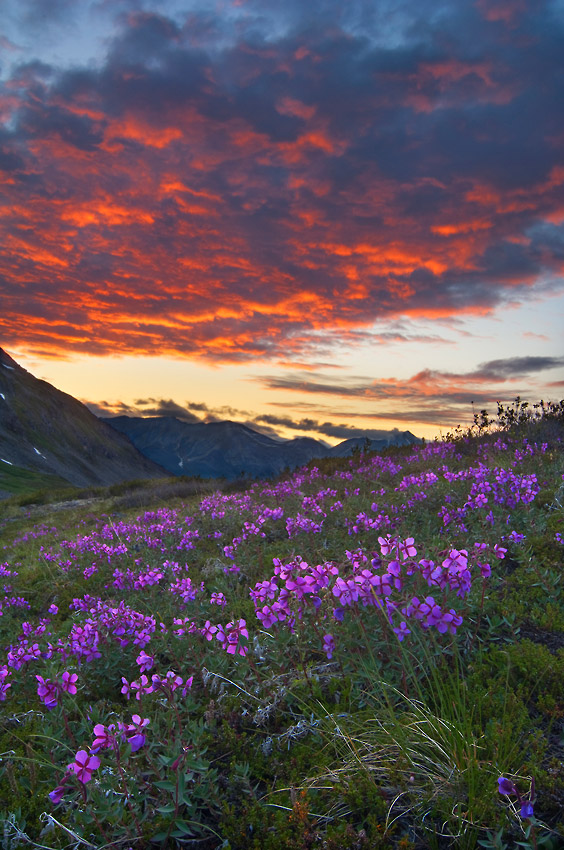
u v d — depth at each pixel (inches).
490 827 95.8
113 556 383.2
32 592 364.2
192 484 942.4
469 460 457.4
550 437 452.8
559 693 134.9
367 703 135.4
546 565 211.2
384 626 144.8
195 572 310.7
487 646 159.3
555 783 102.5
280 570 146.9
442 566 136.6
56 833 110.0
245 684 156.3
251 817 107.1
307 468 660.1
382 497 377.1
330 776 113.6
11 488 3043.8
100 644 189.9
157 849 104.7
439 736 116.9
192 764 109.8
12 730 169.0
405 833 100.3
